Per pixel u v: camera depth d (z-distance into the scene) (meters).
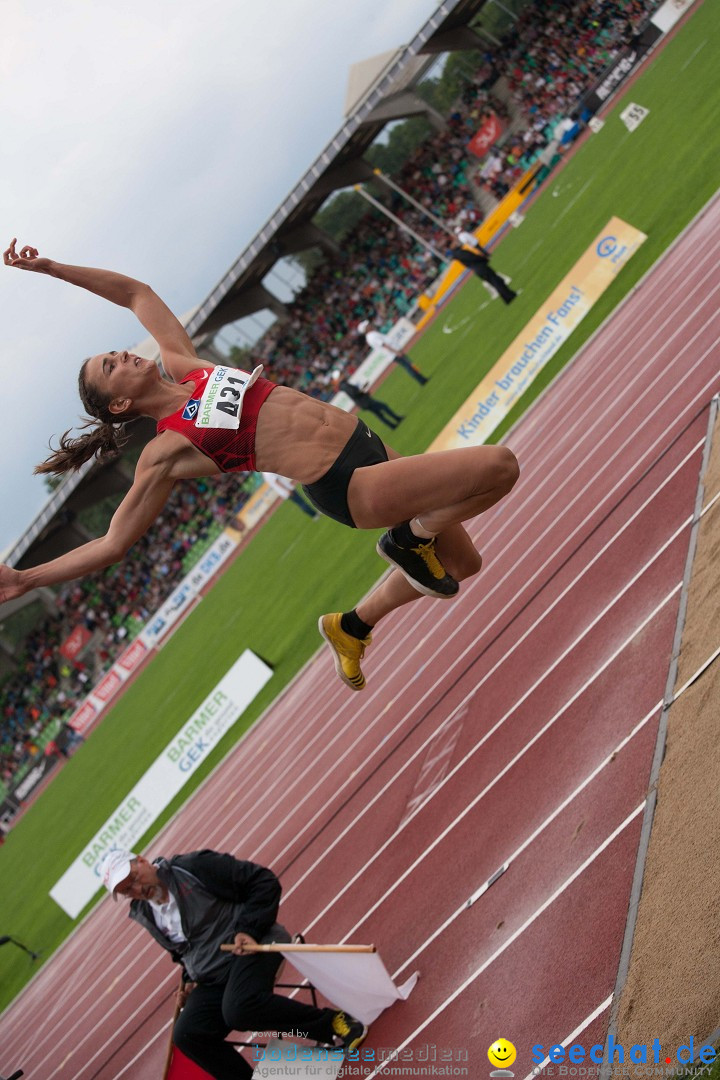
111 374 3.33
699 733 3.98
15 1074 8.96
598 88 25.06
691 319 9.62
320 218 32.75
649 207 14.93
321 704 10.96
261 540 24.38
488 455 3.08
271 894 4.57
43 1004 11.15
